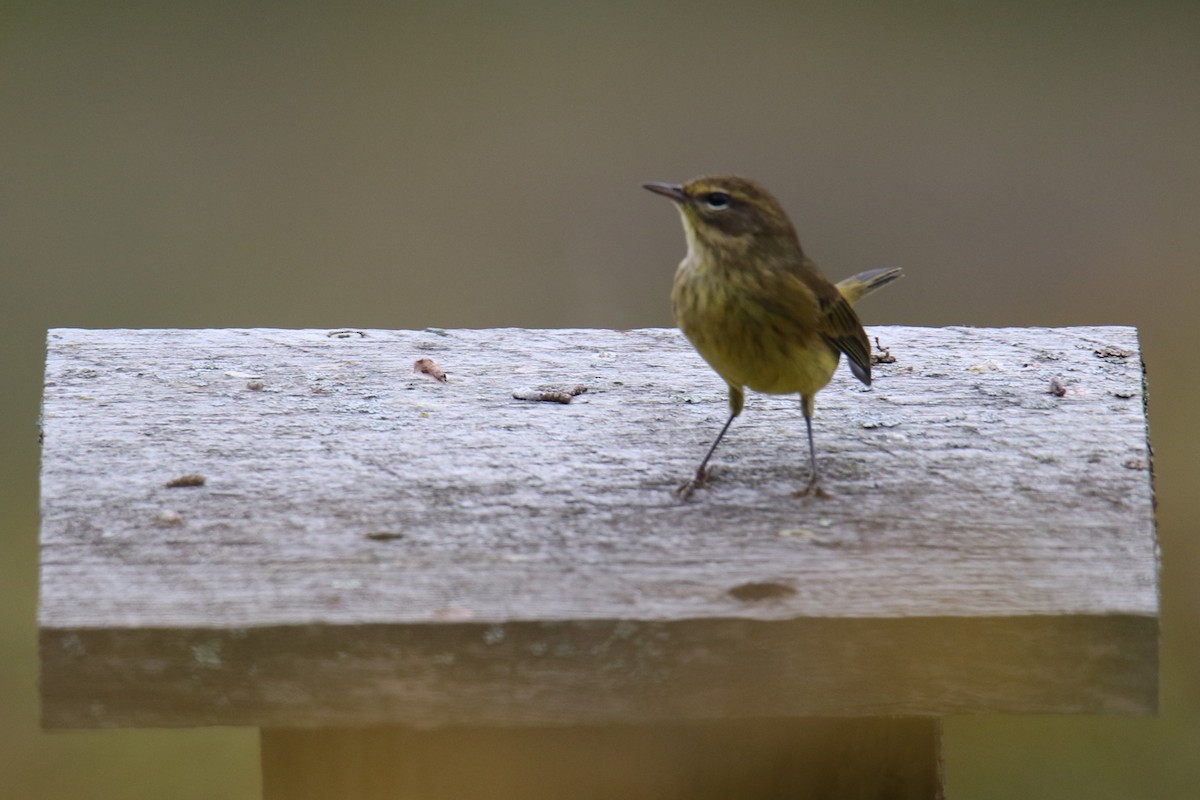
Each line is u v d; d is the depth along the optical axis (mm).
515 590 7520
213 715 7254
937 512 8516
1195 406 21609
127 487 8789
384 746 7914
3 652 16438
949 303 23703
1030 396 10375
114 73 28812
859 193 25891
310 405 10172
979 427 9836
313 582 7613
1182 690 15938
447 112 27969
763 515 8508
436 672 7242
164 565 7812
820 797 7984
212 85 28703
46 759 14812
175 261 23578
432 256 23859
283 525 8336
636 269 23594
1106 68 29547
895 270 12125
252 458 9250
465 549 8039
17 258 23406
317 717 7270
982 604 7277
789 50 30375
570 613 7238
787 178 26125
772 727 7957
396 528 8312
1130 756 15070
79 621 7156
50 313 22203
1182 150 26875
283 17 30938
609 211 24969
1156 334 23109
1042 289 23953
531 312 22766
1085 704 7250
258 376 10695
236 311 22547
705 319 9594
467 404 10266
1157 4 32156
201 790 14500
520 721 7301
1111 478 8984
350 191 25562
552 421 9992
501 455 9383
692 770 7934
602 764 7918
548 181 25812
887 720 7961
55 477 8898
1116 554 7914
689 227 9609
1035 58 30000
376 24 30766
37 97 27922
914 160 26656
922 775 8000
